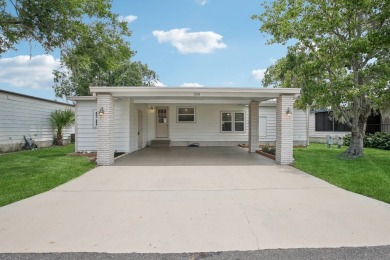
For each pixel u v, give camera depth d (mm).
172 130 15766
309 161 9102
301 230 3492
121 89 8492
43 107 15688
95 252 2920
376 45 8508
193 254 2887
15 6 6750
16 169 7656
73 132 19109
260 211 4250
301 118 15156
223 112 15828
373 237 3273
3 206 4527
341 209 4320
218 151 12906
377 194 5121
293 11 9578
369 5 8609
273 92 8758
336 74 10195
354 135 10125
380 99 8523
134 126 12828
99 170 7844
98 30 8484
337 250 2957
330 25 9141
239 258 2807
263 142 15594
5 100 12375
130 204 4637
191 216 4039
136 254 2885
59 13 7043
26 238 3262
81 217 3996
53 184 5988
